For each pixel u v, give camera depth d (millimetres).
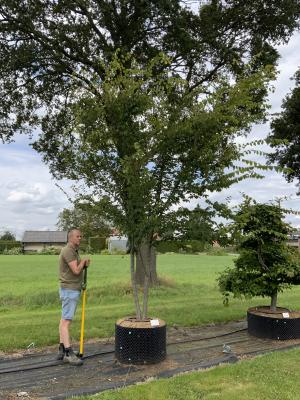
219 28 9516
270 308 5852
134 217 4457
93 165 4500
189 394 3398
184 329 6094
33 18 8828
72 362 4266
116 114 4367
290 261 5742
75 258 4484
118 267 21609
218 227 4543
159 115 4500
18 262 27391
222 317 6871
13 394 3502
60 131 10484
